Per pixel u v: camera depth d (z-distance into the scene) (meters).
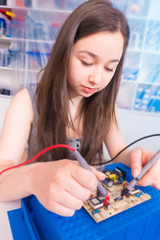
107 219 0.31
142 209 0.34
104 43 0.39
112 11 0.42
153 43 1.75
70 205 0.28
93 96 0.66
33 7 1.65
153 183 0.40
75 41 0.43
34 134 0.66
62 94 0.53
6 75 2.05
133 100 1.89
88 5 0.43
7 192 0.36
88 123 0.69
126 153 0.63
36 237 0.30
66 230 0.28
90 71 0.44
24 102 0.63
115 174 0.45
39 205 0.34
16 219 0.35
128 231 0.31
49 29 1.71
